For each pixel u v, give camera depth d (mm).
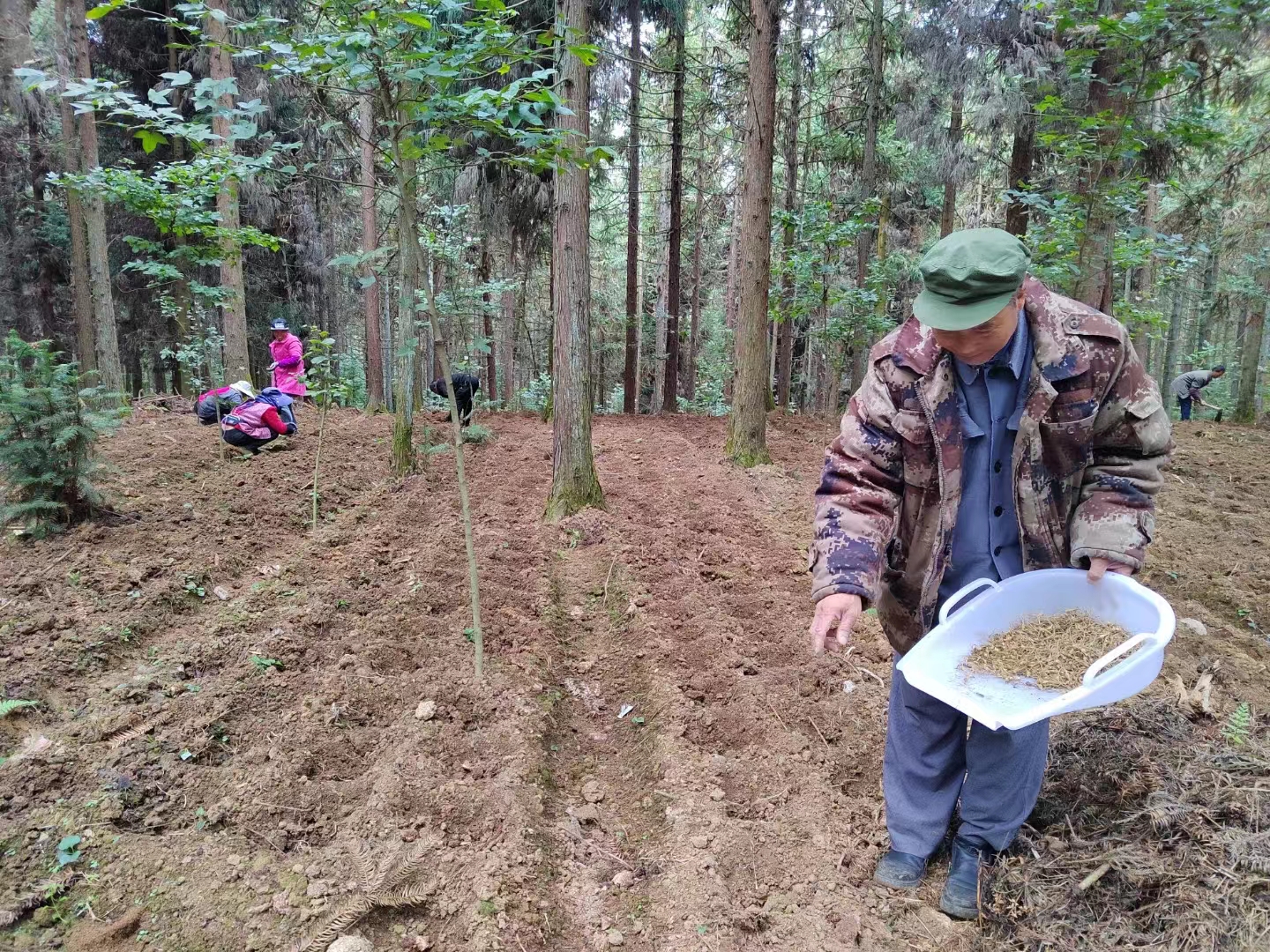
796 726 3270
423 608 4234
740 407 8258
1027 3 5980
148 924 2062
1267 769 2332
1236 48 6891
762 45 7621
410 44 2893
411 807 2621
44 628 3523
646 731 3346
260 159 3545
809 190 15508
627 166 17609
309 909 2154
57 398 4625
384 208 15039
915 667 1971
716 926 2145
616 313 24625
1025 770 2234
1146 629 1931
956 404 2002
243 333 10461
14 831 2299
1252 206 12742
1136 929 1943
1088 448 1978
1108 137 6152
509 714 3246
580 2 5746
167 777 2648
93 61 13883
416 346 3809
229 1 10617
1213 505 6887
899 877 2340
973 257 1742
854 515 2074
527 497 6977
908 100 12586
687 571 5129
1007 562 2156
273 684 3328
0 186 13469
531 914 2191
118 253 14805
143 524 5012
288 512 5773
